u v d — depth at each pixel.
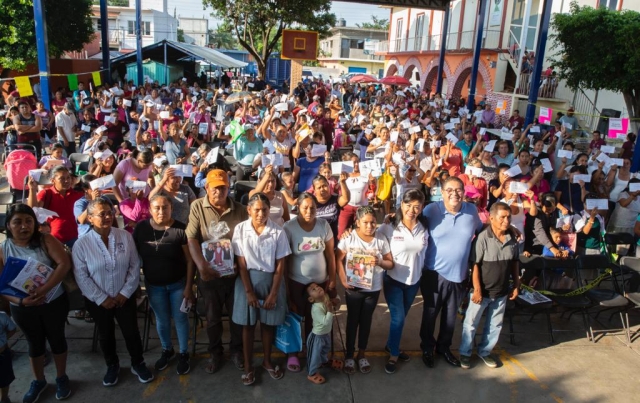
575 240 6.30
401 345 5.37
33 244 3.95
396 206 8.34
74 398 4.25
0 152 12.41
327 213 5.73
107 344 4.35
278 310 4.44
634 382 4.91
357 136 14.11
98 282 4.14
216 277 4.33
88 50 37.41
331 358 4.94
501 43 23.28
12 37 18.11
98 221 4.07
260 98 16.22
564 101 19.80
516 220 6.18
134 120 13.48
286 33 24.34
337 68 54.88
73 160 9.07
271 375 4.64
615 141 15.02
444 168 8.47
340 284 6.70
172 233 4.36
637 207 7.60
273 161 6.71
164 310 4.50
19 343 4.99
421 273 4.88
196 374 4.65
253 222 4.36
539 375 4.96
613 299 5.64
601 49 13.68
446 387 4.70
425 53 31.00
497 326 4.95
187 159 8.44
